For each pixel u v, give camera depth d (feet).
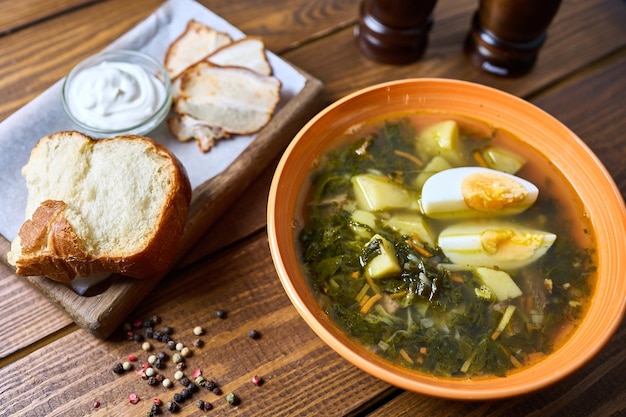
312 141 1.40
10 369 1.30
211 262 1.44
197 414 1.28
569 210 1.40
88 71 1.57
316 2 1.84
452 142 1.47
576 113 1.67
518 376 1.20
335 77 1.71
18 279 1.40
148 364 1.32
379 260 1.31
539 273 1.33
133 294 1.35
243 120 1.57
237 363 1.32
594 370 1.32
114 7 1.79
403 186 1.42
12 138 1.51
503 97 1.45
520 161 1.45
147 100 1.56
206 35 1.70
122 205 1.35
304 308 1.18
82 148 1.40
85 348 1.33
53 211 1.31
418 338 1.26
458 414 1.29
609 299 1.25
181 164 1.43
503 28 1.65
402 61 1.73
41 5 1.78
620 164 1.59
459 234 1.36
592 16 1.85
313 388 1.30
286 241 1.29
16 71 1.66
